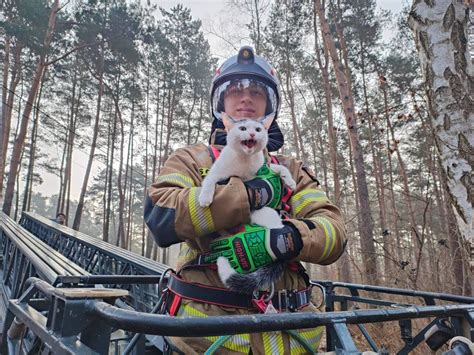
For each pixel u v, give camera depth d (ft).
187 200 3.84
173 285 4.38
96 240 20.26
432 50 10.51
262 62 5.56
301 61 54.24
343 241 4.32
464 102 9.90
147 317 2.73
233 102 5.42
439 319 5.13
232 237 3.91
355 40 54.75
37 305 7.34
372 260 22.67
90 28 56.59
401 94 53.06
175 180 4.44
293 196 4.88
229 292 3.82
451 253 18.65
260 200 4.02
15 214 100.68
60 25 56.44
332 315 3.26
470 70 10.17
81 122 81.20
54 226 28.60
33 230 36.94
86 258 19.15
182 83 75.61
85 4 57.67
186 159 4.85
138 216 148.66
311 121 60.23
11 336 5.74
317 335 4.13
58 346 3.38
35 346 4.88
